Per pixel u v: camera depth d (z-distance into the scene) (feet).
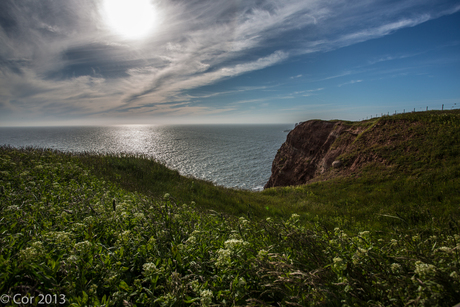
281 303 6.98
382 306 6.05
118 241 9.10
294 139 136.05
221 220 14.57
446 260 8.18
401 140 70.59
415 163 59.26
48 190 17.70
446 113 75.10
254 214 38.27
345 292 6.83
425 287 5.90
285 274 7.23
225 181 171.94
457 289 5.85
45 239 8.36
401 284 6.72
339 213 40.11
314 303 6.28
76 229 10.31
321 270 7.26
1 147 37.99
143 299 6.52
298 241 10.11
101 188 22.70
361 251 8.13
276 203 50.88
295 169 126.62
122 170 46.57
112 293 6.92
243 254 8.63
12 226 9.46
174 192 41.19
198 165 220.02
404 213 33.65
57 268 6.81
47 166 25.63
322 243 10.27
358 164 73.87
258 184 165.78
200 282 7.83
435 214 30.89
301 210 43.47
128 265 8.41
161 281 7.69
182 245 9.00
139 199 16.85
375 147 74.43
